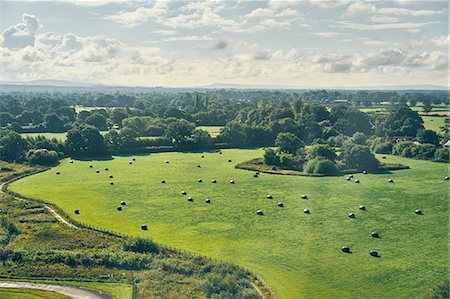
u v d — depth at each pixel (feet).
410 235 410.52
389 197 530.27
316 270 344.28
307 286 319.68
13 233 411.34
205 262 351.46
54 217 458.91
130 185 593.83
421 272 338.13
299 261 359.25
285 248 384.27
